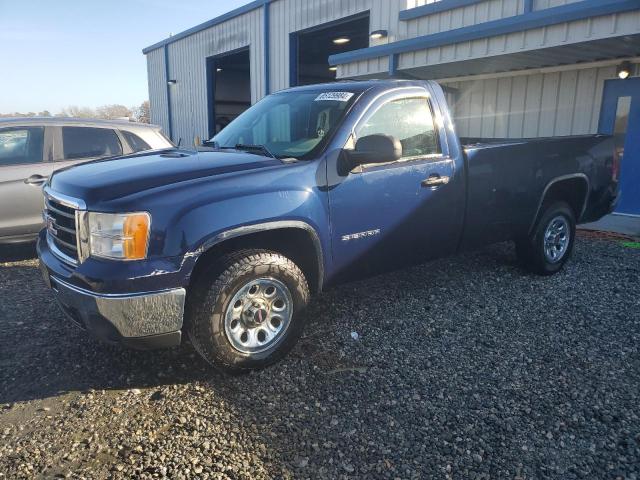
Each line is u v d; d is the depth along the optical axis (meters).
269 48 16.00
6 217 6.02
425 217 4.24
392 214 4.01
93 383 3.40
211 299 3.20
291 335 3.59
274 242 3.65
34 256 6.52
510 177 4.82
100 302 2.96
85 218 3.09
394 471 2.58
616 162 5.93
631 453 2.71
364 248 3.94
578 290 5.10
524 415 3.04
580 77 9.14
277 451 2.72
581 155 5.50
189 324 3.27
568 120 9.44
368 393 3.27
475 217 4.63
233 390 3.30
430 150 4.29
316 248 3.64
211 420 2.99
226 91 24.88
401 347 3.89
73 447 2.75
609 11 6.20
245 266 3.28
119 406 3.13
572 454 2.70
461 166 4.42
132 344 3.10
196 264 3.29
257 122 4.52
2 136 6.11
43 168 6.22
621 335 4.10
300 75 23.59
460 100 11.13
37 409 3.10
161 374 3.51
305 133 3.99
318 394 3.26
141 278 2.97
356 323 4.32
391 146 3.53
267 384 3.37
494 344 3.95
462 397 3.23
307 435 2.86
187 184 3.19
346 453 2.71
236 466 2.60
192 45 20.56
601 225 8.27
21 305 4.77
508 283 5.29
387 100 4.06
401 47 9.00
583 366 3.61
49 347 3.91
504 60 8.45
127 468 2.58
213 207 3.15
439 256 4.61
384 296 4.92
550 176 5.17
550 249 5.48
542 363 3.65
